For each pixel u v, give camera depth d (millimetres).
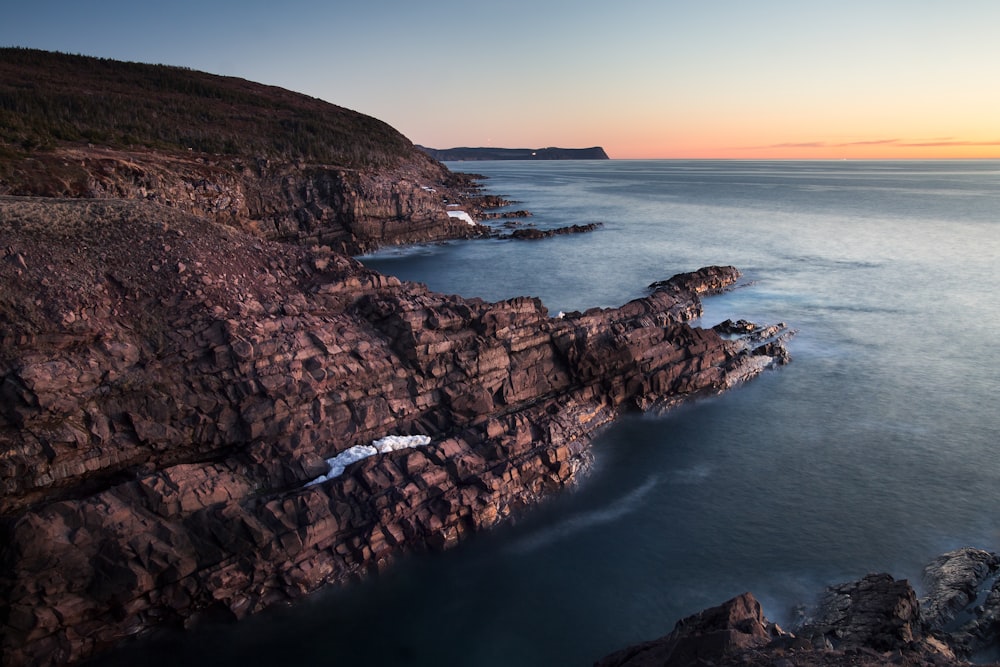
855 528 32406
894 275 89000
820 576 28891
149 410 28062
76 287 29438
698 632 20781
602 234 128375
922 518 33156
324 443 31938
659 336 48875
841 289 81125
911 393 49125
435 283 83125
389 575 28641
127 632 24484
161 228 36094
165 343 30047
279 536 26953
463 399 36438
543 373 41750
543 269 92500
